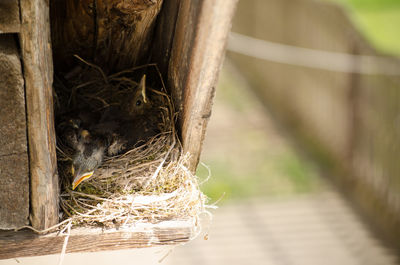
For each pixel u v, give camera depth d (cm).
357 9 1358
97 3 305
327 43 971
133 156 307
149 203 284
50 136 247
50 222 265
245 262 714
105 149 311
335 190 905
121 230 274
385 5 1375
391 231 790
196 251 738
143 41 331
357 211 851
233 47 1135
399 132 798
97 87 361
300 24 1058
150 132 321
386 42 1155
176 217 286
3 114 236
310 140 1037
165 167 295
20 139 242
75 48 343
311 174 955
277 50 1087
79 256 320
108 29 324
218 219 813
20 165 248
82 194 283
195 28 238
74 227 274
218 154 998
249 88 1298
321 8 983
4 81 230
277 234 784
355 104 893
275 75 1193
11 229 265
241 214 828
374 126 848
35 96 235
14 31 221
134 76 358
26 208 259
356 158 888
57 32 330
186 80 266
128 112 341
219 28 230
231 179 918
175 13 281
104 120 344
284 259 728
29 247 266
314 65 993
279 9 1154
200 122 276
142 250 327
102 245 275
